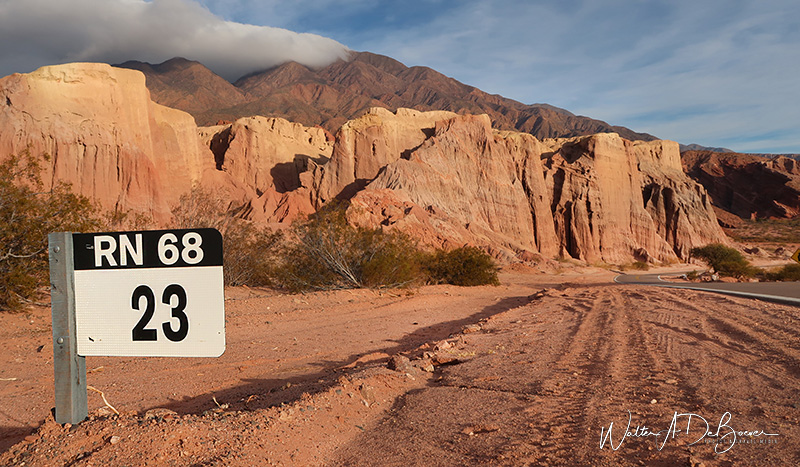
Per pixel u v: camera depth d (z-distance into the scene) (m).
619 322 10.45
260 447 3.36
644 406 4.47
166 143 60.75
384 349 9.84
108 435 3.18
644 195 110.44
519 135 92.19
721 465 3.13
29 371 7.49
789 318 9.48
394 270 21.83
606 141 98.62
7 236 12.32
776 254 109.38
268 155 89.56
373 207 59.72
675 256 98.94
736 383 5.13
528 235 81.94
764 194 172.75
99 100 47.06
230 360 8.59
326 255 21.47
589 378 5.65
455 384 5.72
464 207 74.12
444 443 3.74
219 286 2.67
